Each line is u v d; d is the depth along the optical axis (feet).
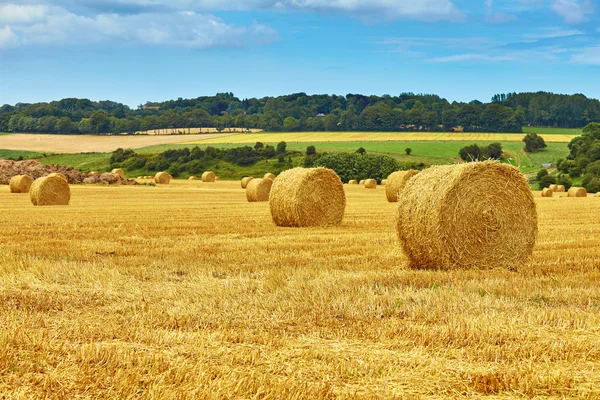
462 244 48.03
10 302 34.19
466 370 23.61
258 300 34.40
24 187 161.68
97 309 33.12
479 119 494.59
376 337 27.78
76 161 381.19
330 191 80.02
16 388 21.27
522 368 23.72
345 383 22.45
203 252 53.62
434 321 30.42
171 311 32.12
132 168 349.82
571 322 30.12
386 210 111.14
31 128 513.45
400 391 21.74
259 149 373.61
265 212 105.40
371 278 41.09
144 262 48.21
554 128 510.58
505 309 32.81
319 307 32.96
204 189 203.72
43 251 53.72
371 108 517.96
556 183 281.33
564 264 47.73
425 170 50.29
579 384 22.39
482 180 48.60
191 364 23.89
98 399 20.58
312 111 622.95
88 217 92.84
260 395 20.94
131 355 24.40
